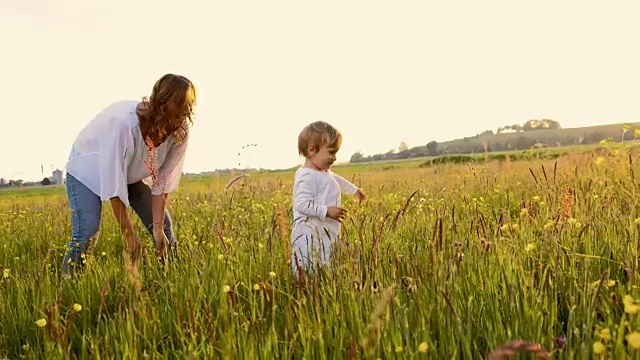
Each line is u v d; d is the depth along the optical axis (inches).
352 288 111.7
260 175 418.0
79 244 185.6
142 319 112.7
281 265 148.8
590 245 137.8
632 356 74.3
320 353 94.9
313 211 174.2
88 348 113.5
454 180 374.0
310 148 182.9
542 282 104.2
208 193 400.8
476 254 131.2
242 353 95.7
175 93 175.9
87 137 186.4
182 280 142.5
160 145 191.5
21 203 429.4
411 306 101.5
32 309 141.7
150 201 208.4
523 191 277.3
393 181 460.8
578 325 99.3
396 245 151.9
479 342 97.2
